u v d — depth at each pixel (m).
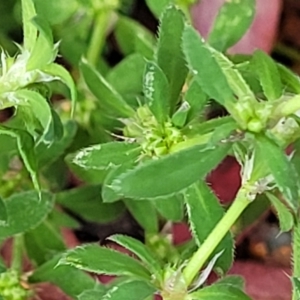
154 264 0.10
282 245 0.17
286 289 0.16
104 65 0.15
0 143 0.12
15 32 0.16
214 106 0.13
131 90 0.14
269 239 0.17
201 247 0.10
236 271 0.16
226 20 0.13
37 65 0.10
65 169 0.15
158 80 0.10
